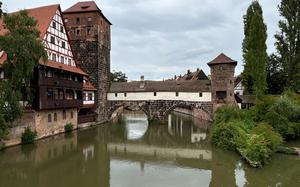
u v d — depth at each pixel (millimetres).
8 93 25766
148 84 56625
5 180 20484
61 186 19438
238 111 34219
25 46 26188
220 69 50156
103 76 55094
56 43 39219
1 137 25203
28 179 20797
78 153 29234
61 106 37719
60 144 32875
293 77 47406
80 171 23109
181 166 25172
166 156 29188
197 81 54906
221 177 21672
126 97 56281
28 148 29797
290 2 48500
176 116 70375
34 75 32844
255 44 46906
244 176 21453
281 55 49875
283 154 26828
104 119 55812
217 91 50281
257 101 36719
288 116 33688
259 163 23266
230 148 29438
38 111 33312
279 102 34344
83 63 52688
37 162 25141
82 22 52844
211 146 32562
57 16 39656
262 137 25141
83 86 46688
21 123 30453
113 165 25344
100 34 53562
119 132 43781
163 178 21609
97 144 34719
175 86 54719
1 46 25797
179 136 40875
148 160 27469
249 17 52094
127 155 29438
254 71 46562
